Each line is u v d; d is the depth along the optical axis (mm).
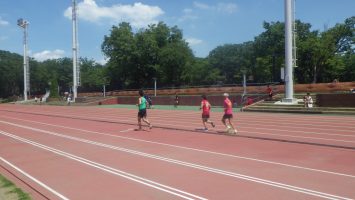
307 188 8859
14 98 112500
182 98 56219
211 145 15758
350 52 74750
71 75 143875
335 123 24281
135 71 90938
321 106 35500
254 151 14023
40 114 43156
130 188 9508
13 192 9562
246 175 10320
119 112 42719
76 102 72250
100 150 15633
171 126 24031
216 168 11336
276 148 14562
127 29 92062
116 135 20375
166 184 9727
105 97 71625
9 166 13445
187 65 87125
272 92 43875
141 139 18359
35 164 13500
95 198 8844
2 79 127625
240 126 23344
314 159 12250
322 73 72062
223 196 8500
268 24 78000
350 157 12414
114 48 93000
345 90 43062
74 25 73750
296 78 73250
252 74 89625
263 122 25969
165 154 14047
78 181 10547
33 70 130250
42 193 9539
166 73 87312
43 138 20703
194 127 23141
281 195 8383
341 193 8406
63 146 17344
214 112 37438
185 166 11781
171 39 92625
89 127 25438
